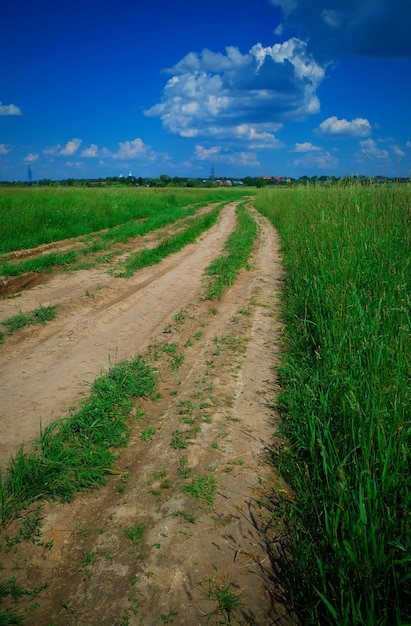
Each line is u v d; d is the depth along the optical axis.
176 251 12.99
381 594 2.18
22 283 8.79
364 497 2.58
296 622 2.30
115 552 2.69
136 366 5.04
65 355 5.55
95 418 3.94
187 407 4.32
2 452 3.54
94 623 2.27
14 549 2.67
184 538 2.79
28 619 2.28
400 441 2.67
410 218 6.65
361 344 3.88
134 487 3.25
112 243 13.12
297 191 18.12
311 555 2.56
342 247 6.39
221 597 2.41
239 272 10.30
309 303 6.30
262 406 4.37
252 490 3.22
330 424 3.46
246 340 6.08
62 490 3.14
